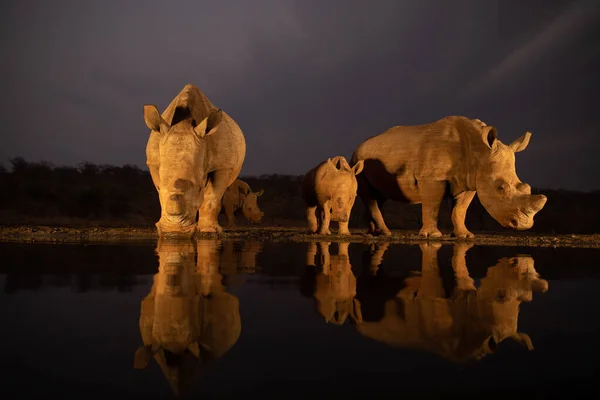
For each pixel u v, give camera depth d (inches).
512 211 407.5
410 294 118.5
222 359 62.2
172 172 300.2
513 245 373.1
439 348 69.2
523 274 171.0
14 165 1466.5
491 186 418.9
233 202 839.7
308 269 172.1
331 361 61.7
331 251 261.9
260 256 223.0
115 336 73.6
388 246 319.3
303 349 67.6
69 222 1005.2
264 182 2129.7
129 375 55.0
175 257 209.5
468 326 83.9
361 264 193.5
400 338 74.9
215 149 385.4
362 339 73.7
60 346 67.6
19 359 60.9
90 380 53.1
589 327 84.4
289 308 99.2
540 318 92.2
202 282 135.4
